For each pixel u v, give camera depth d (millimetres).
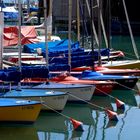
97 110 24266
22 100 20297
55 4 76438
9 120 19688
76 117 22891
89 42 42219
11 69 23141
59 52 31828
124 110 24531
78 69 29203
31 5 73500
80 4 44250
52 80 25016
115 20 79375
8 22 64875
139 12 83500
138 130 20906
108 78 27578
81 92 24203
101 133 20438
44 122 21406
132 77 28406
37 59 31062
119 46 60719
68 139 19469
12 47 35000
